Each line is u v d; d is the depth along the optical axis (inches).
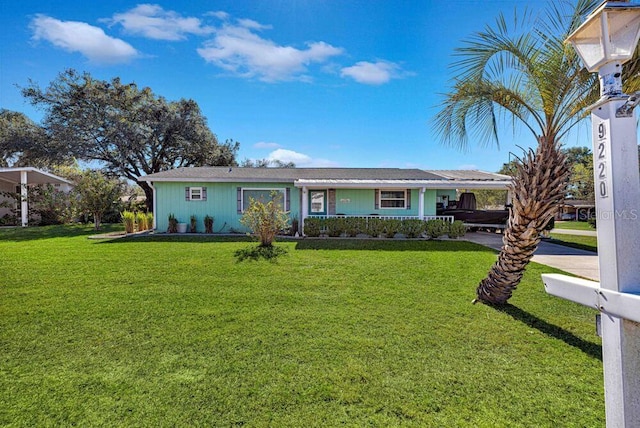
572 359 123.9
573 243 474.6
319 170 685.9
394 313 172.4
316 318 165.0
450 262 308.2
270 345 135.1
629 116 63.3
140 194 1220.5
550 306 183.6
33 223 741.3
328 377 111.3
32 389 103.7
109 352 128.6
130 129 892.0
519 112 181.5
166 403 97.0
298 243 435.5
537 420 89.9
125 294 202.7
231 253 348.5
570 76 153.7
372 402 98.0
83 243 426.3
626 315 59.6
